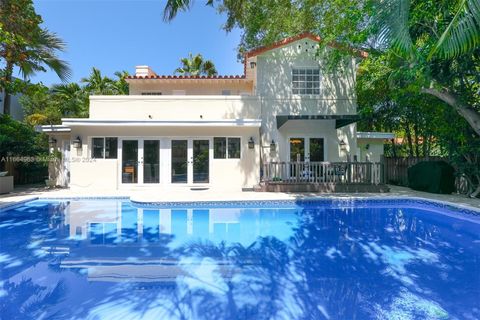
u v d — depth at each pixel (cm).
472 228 905
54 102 2828
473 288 491
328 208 1166
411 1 915
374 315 408
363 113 1484
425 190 1428
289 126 1619
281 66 1620
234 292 474
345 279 527
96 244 722
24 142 1698
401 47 883
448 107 1259
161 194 1325
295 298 456
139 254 652
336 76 1620
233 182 1541
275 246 716
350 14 1207
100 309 418
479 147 1205
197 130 1548
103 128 1525
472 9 703
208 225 920
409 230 870
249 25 2091
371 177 1413
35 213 1060
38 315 401
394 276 540
